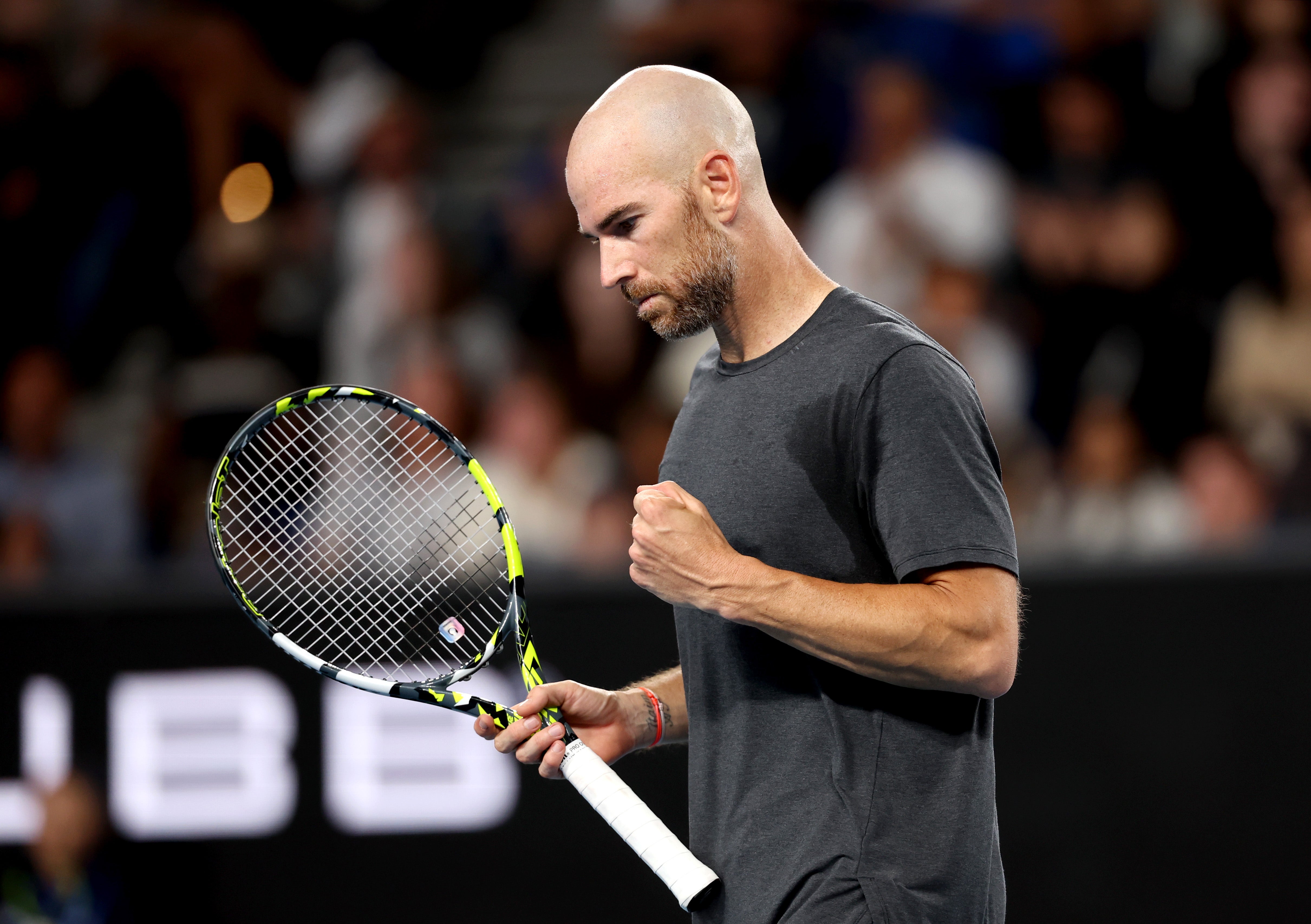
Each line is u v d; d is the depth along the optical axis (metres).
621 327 21.98
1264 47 23.58
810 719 8.57
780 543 8.58
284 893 16.17
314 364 23.08
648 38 26.23
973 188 22.31
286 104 25.77
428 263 22.94
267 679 16.22
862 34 25.17
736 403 8.90
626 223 8.64
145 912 16.20
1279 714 15.71
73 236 24.38
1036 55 24.12
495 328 22.58
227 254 23.67
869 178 22.84
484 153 27.34
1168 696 15.80
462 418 21.20
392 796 16.20
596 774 9.12
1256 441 20.33
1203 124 23.14
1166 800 15.76
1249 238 22.39
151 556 20.58
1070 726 15.85
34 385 21.08
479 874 16.19
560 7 28.25
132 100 25.05
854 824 8.31
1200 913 15.66
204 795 16.25
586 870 16.17
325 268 23.83
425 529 13.89
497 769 16.22
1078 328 21.77
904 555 8.08
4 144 24.83
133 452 21.56
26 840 16.30
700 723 9.09
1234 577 15.80
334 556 15.43
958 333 21.19
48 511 20.67
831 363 8.56
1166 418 20.95
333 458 17.44
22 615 16.34
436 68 27.62
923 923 8.19
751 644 8.75
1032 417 21.39
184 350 23.31
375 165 24.73
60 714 16.28
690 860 8.73
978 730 8.74
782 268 8.93
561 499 20.30
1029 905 15.77
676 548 8.05
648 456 20.33
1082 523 19.55
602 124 8.66
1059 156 23.22
